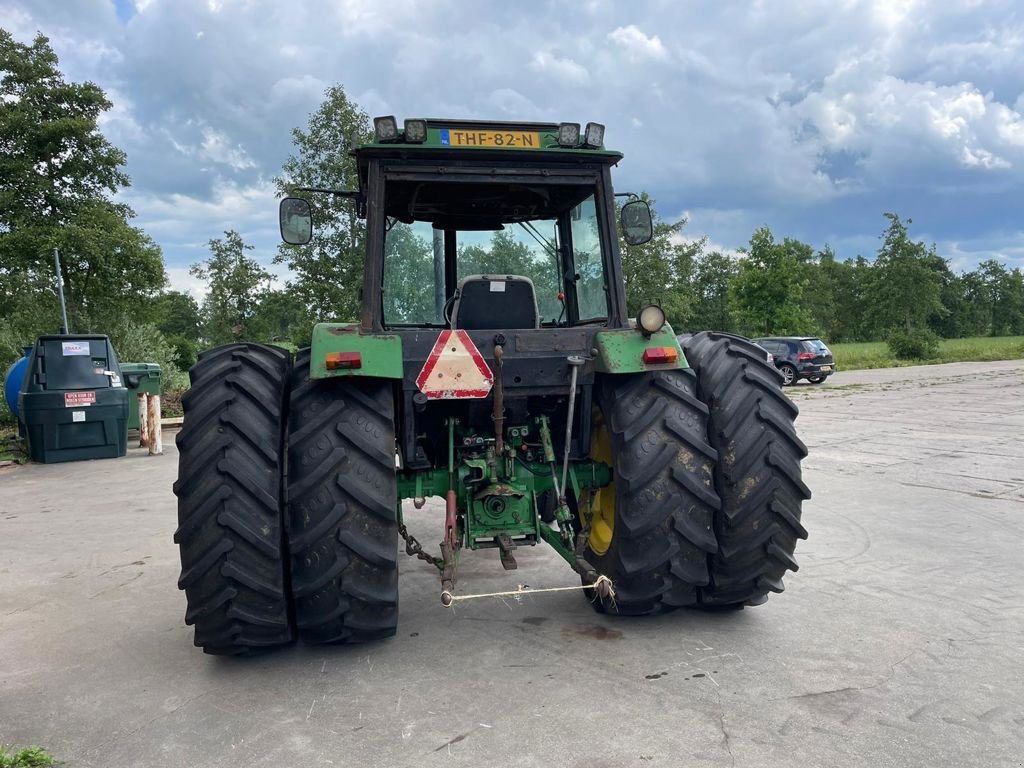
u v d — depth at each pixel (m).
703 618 3.73
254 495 3.10
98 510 6.87
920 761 2.40
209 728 2.76
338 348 3.22
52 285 21.00
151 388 12.66
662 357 3.36
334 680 3.14
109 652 3.54
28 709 2.96
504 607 4.00
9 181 21.69
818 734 2.58
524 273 4.37
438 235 4.31
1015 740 2.52
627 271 31.39
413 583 4.47
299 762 2.50
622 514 3.34
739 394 3.49
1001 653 3.23
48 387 10.06
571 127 3.50
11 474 9.26
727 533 3.40
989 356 33.28
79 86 22.84
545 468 3.78
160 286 23.23
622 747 2.52
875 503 6.11
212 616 3.14
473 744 2.58
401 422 3.77
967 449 8.66
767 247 32.47
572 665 3.21
